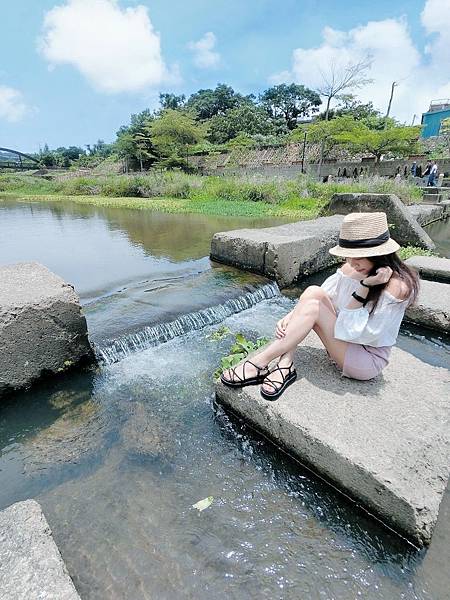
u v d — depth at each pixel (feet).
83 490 5.92
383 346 6.51
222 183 50.57
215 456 6.58
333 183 46.37
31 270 9.52
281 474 6.17
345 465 5.43
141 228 27.53
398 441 5.61
